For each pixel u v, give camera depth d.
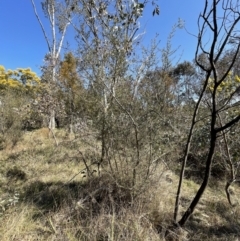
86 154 4.77
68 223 2.93
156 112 3.22
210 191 4.38
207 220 3.30
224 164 4.43
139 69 3.50
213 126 2.63
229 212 3.54
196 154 5.05
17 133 7.52
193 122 2.88
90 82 3.52
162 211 3.12
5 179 4.53
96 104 3.57
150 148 3.22
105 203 3.20
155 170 3.36
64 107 6.38
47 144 7.02
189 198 3.85
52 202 3.57
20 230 2.82
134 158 3.33
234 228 3.14
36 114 8.33
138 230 2.62
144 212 3.03
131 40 3.52
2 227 2.79
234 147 4.36
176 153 3.71
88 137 3.77
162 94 3.47
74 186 4.09
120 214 2.92
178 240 2.72
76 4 3.94
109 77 3.39
